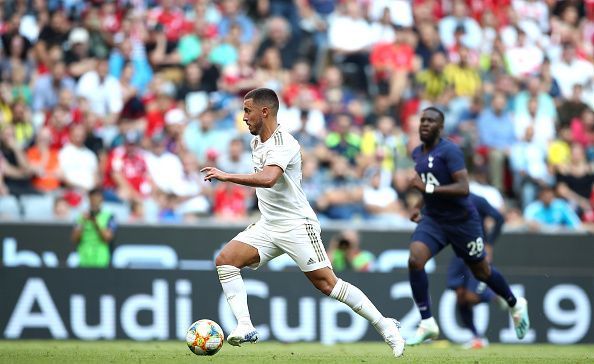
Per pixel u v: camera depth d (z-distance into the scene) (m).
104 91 57.66
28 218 48.22
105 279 42.69
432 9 66.88
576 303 45.97
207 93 58.84
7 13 60.22
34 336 42.06
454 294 44.97
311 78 63.75
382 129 56.84
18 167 52.81
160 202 52.38
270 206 24.62
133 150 53.44
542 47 66.88
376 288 44.19
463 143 56.72
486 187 53.84
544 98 62.06
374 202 53.59
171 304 43.06
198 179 53.91
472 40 65.88
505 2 68.00
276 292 43.62
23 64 58.81
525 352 35.91
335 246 48.41
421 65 64.19
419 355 30.80
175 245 47.22
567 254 50.28
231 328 43.53
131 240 46.84
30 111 56.91
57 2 61.22
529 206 55.41
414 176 30.97
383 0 66.25
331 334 43.81
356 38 64.06
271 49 61.41
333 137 55.72
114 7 62.16
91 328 42.47
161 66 60.75
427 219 32.12
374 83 63.03
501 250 49.91
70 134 53.97
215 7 64.25
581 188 57.03
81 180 53.22
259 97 24.05
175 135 54.81
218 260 24.98
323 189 53.81
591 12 70.81
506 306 34.91
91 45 60.41
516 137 59.19
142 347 35.25
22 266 42.16
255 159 24.53
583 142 62.06
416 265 31.50
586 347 42.72
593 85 66.62
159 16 62.22
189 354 28.55
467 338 44.97
